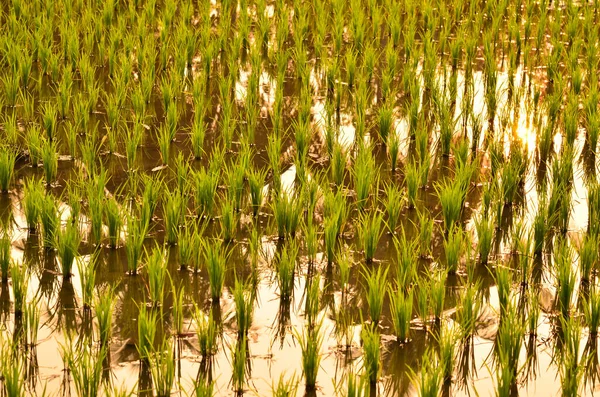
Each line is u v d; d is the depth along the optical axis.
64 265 5.77
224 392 4.66
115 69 9.77
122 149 8.03
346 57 9.86
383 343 5.17
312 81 10.09
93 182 6.89
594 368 4.99
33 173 7.41
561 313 5.29
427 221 6.24
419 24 12.33
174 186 7.30
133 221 6.12
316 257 6.22
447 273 5.93
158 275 5.41
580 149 8.23
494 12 12.20
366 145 8.07
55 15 11.49
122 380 4.75
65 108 8.55
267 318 5.45
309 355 4.64
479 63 10.82
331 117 8.31
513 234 6.24
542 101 9.42
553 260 6.18
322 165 7.83
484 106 9.40
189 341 5.14
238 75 10.22
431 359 4.98
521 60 10.94
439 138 8.52
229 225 6.30
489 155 7.91
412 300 5.32
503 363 4.49
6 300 5.54
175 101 9.03
